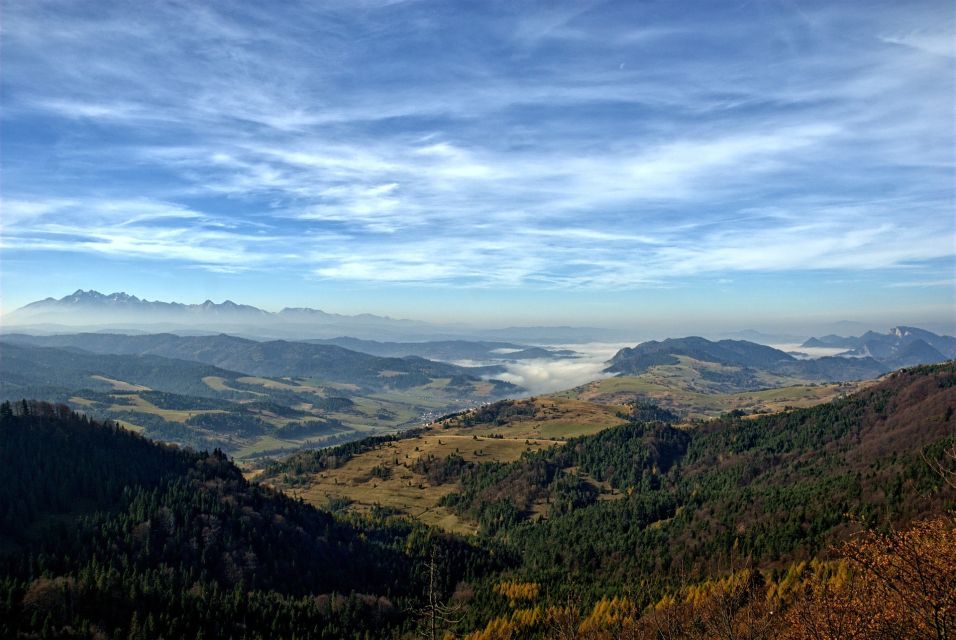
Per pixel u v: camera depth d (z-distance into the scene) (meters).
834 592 34.22
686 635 63.84
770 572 112.94
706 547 149.38
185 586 125.44
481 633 121.81
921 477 129.50
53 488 145.88
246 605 124.31
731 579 100.62
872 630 30.56
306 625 125.81
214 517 149.62
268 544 150.62
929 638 28.45
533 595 146.38
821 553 116.38
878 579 30.55
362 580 156.88
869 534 31.98
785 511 149.62
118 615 108.81
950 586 27.78
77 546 127.31
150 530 138.38
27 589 107.88
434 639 57.16
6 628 97.19
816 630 33.34
